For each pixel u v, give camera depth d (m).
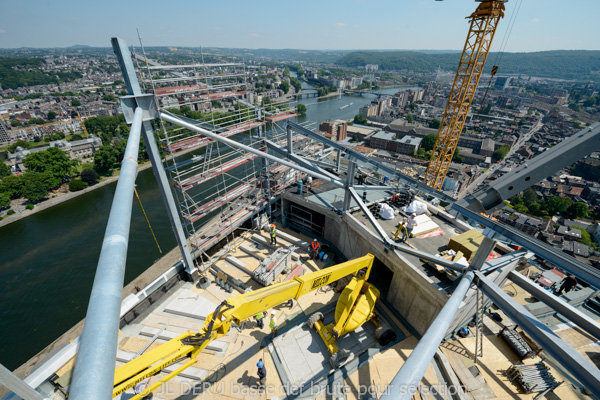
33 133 158.00
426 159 140.38
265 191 33.62
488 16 45.28
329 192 33.38
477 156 140.38
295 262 27.98
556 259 12.95
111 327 4.56
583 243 83.38
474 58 49.91
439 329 9.55
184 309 22.30
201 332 11.97
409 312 21.66
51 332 44.22
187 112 110.44
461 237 22.22
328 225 30.70
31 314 47.44
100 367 3.86
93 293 5.11
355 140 164.62
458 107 55.16
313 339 20.25
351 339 20.39
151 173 100.44
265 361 18.88
